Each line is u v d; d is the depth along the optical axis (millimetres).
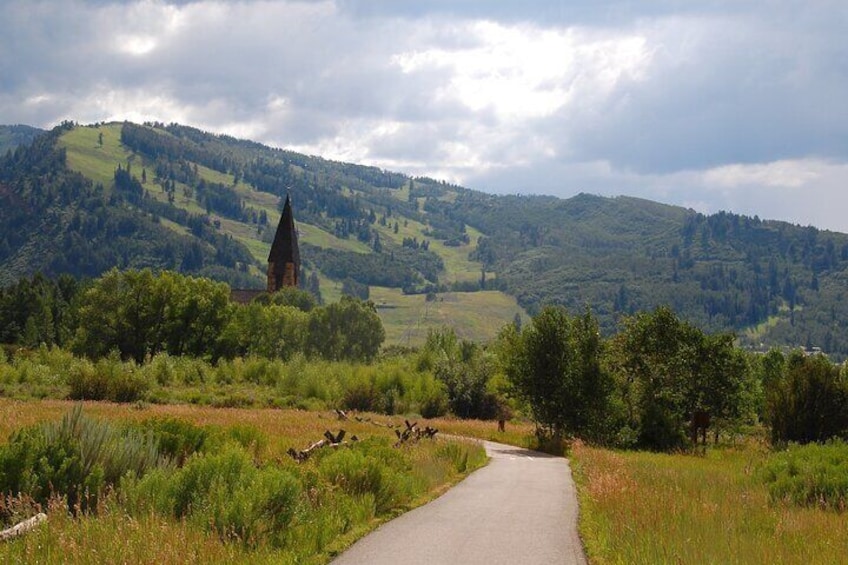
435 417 65688
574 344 44094
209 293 99688
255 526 11094
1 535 10227
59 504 11062
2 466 12195
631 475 22328
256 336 107125
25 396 52219
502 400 69312
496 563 10844
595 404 43844
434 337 96500
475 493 19359
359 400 66688
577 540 12805
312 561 10453
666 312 52875
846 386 41469
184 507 12000
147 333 96062
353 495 15281
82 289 133125
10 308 126438
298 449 22703
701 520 13680
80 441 13367
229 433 23641
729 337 54594
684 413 53219
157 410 43500
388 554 11242
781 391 42719
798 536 13398
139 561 9102
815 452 24672
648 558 10641
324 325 115562
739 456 40031
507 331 46500
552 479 23641
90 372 56719
